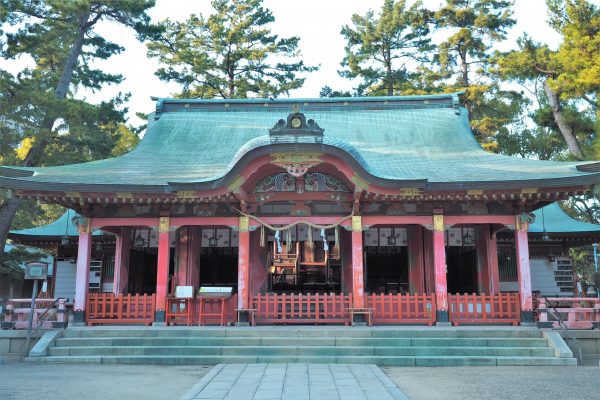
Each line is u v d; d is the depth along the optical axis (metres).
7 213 26.06
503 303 16.94
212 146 21.59
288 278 21.73
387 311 17.00
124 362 13.22
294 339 14.03
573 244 24.34
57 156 27.05
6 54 26.70
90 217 17.61
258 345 14.02
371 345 14.02
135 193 16.20
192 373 11.54
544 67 26.56
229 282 23.66
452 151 20.56
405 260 23.59
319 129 15.79
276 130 15.80
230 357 13.09
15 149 26.81
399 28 40.50
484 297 16.89
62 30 28.12
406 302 16.77
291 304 16.78
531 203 17.31
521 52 26.81
